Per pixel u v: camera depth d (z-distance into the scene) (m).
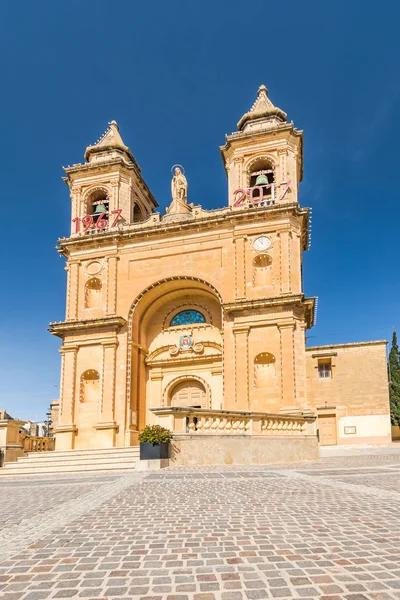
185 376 28.97
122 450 22.14
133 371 27.94
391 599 3.53
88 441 26.69
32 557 4.84
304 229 29.33
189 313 30.22
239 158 29.34
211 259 27.83
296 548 4.90
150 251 29.00
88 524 6.44
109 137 33.69
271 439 19.22
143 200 34.94
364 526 5.84
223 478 11.95
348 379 38.19
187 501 8.21
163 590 3.80
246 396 24.59
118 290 28.89
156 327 30.31
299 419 21.47
